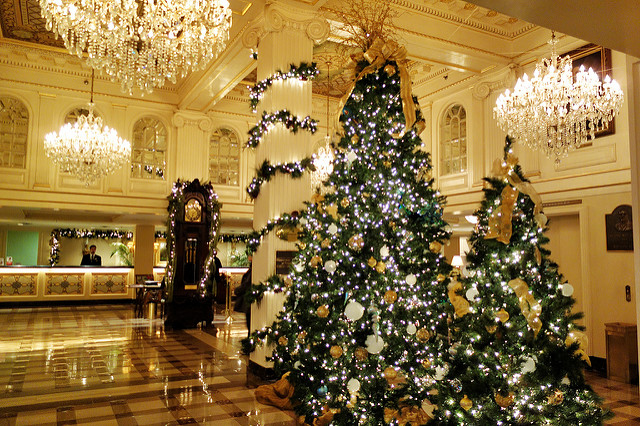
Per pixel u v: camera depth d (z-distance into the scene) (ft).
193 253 37.09
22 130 37.68
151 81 20.53
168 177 42.19
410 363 12.55
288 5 22.89
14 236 55.16
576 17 8.24
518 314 10.90
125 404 17.38
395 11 24.70
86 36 18.71
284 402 17.16
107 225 51.49
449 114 35.35
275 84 22.31
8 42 34.01
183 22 19.31
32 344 28.45
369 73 14.53
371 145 13.92
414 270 12.75
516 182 11.40
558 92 20.81
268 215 21.75
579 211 25.86
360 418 12.66
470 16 26.50
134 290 51.29
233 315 44.14
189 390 19.25
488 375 10.57
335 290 13.08
